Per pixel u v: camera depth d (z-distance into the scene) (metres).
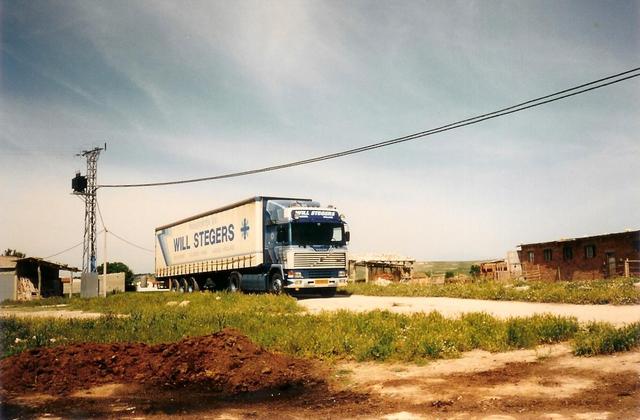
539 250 38.62
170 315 14.95
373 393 6.42
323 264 21.50
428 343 8.77
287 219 21.22
